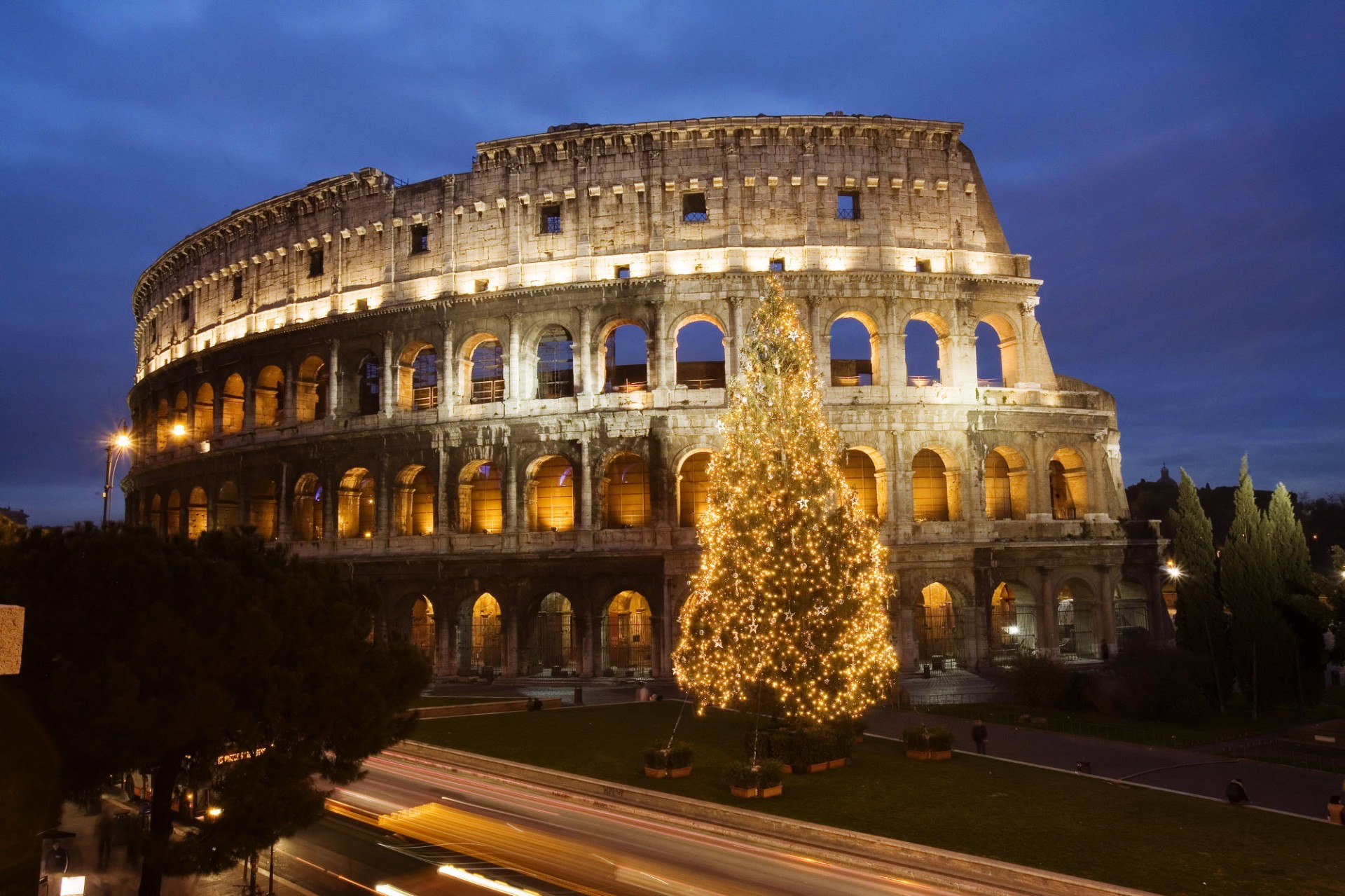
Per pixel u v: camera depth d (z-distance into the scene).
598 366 82.00
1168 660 68.06
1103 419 84.81
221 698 26.36
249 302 98.44
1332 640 92.38
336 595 32.97
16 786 23.48
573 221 84.38
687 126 83.25
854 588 50.78
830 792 43.38
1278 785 46.31
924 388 81.69
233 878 32.75
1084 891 30.91
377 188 90.94
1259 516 71.81
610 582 79.25
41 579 25.50
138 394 112.44
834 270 80.75
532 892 29.78
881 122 84.31
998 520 83.06
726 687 50.50
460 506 84.00
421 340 87.00
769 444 52.91
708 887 30.75
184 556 28.59
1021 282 84.25
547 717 63.38
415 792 44.56
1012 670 72.69
